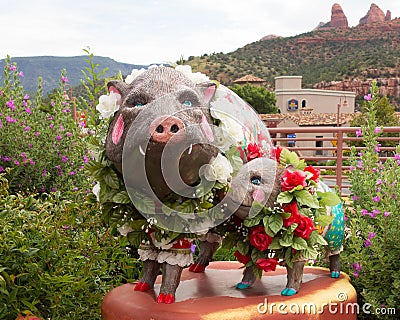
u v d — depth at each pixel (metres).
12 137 4.76
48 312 3.42
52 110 5.22
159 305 3.01
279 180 3.23
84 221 3.73
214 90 3.00
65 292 3.26
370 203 4.36
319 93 53.94
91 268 3.58
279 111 49.66
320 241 3.28
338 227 3.68
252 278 3.43
